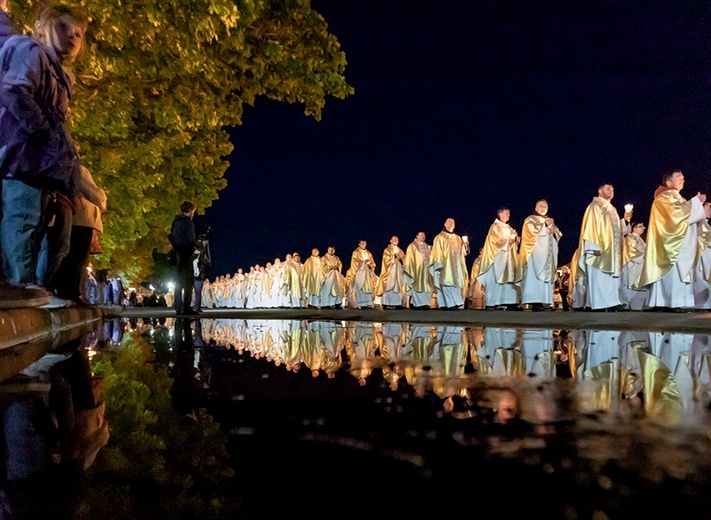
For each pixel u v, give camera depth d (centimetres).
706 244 1222
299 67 819
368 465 91
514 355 297
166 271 3816
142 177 945
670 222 988
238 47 594
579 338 425
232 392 174
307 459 95
